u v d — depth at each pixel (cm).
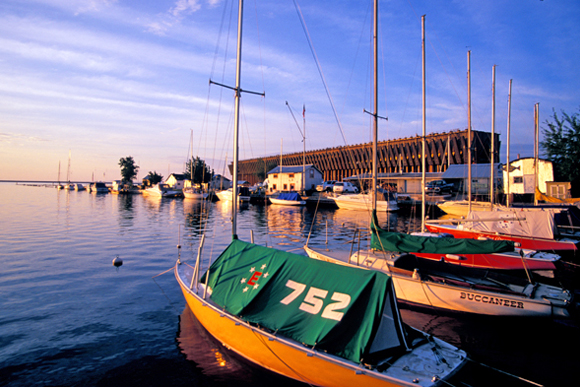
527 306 947
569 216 2050
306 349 636
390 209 4338
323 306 672
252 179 10750
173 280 1451
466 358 629
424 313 1100
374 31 1448
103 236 2569
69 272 1565
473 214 1870
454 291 1041
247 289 800
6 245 2186
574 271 1606
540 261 1423
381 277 646
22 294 1263
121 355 836
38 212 4347
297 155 8950
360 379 587
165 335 942
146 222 3453
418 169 6247
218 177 8019
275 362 704
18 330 965
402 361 608
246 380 741
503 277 1085
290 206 5559
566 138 3522
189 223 3406
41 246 2164
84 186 12788
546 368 796
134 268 1641
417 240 1172
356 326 625
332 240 2462
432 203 3822
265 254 857
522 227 1730
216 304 863
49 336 930
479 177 4538
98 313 1093
